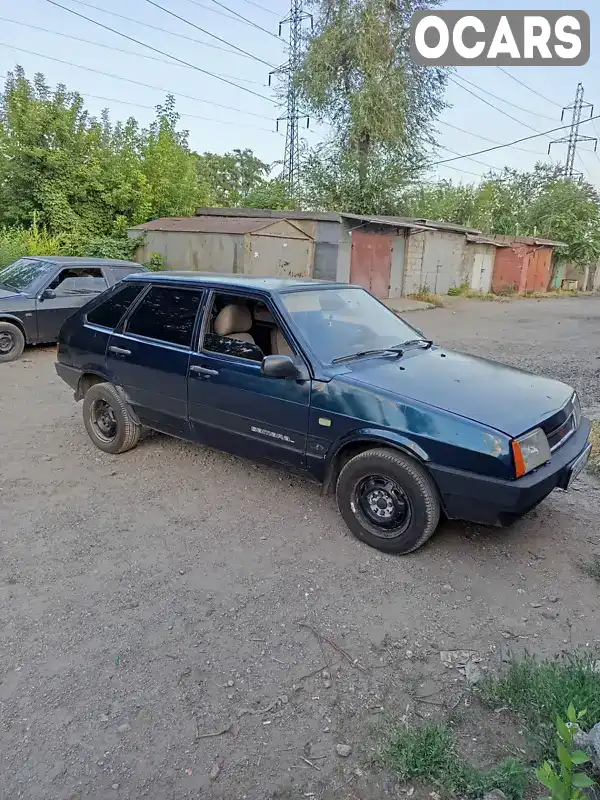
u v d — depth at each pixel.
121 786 2.04
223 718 2.35
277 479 4.70
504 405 3.45
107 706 2.39
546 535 3.87
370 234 19.48
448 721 2.35
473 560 3.55
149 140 20.45
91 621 2.92
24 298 9.02
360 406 3.51
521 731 2.29
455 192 33.69
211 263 16.50
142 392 4.75
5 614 2.96
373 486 3.61
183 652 2.72
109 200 18.33
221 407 4.20
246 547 3.67
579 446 3.65
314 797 2.01
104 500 4.29
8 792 2.00
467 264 26.77
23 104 16.97
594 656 2.72
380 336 4.38
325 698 2.47
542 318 17.70
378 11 24.62
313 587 3.26
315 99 25.77
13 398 6.98
